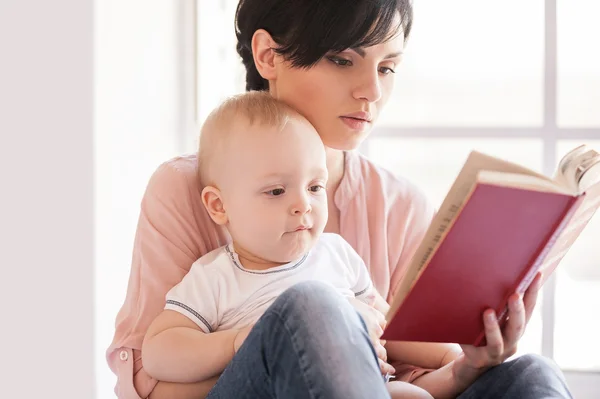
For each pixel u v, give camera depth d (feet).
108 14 5.77
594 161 3.59
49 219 5.65
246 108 4.60
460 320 3.93
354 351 3.42
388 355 4.98
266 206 4.45
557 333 7.44
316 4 4.65
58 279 5.64
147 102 6.45
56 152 5.64
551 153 7.60
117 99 5.91
